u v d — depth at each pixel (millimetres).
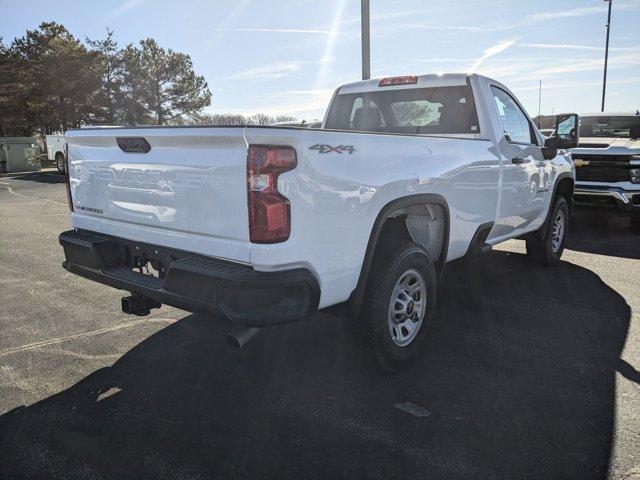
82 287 5680
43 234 8867
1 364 3791
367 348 3525
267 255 2783
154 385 3510
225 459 2721
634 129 9453
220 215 2939
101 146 3693
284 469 2641
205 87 41875
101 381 3559
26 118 40125
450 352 4043
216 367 3787
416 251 3641
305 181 2832
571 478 2562
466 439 2891
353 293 3320
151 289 3234
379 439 2893
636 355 3971
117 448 2814
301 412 3180
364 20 9516
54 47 36062
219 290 2824
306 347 4148
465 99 4898
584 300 5281
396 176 3412
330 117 5848
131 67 37344
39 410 3186
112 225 3721
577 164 8859
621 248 7820
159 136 3154
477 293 5520
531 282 5938
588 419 3084
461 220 4301
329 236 3000
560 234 6789
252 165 2752
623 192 8500
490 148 4637
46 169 29078
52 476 2588
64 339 4250
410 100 5270
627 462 2680
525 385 3506
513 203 5164
